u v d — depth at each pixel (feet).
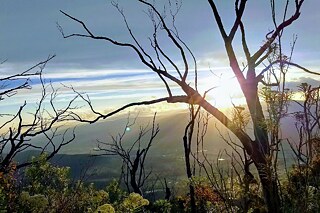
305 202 9.59
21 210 13.87
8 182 14.99
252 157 11.74
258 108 12.49
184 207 20.03
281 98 9.84
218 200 12.80
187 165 14.99
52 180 20.97
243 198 11.50
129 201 18.04
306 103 9.71
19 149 17.76
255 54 21.21
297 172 9.91
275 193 10.38
